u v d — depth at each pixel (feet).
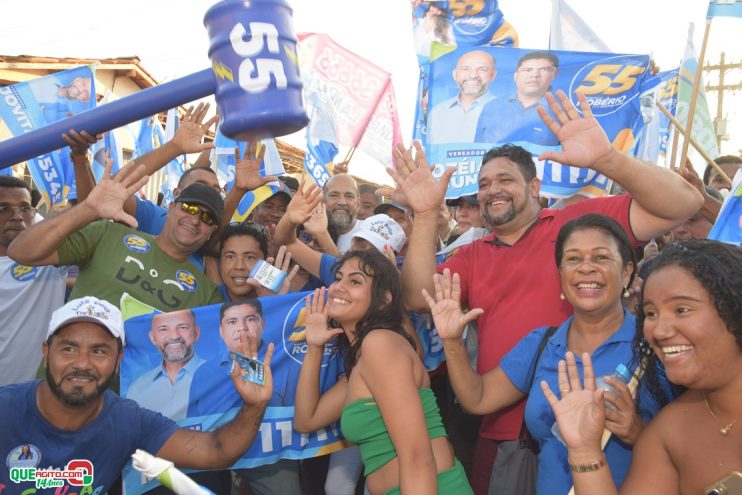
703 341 6.35
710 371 6.39
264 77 5.50
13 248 11.33
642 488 6.95
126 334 12.23
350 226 18.24
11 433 9.00
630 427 7.81
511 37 18.90
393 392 8.70
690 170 14.88
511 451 10.16
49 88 21.47
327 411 11.46
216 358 12.47
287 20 5.75
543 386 7.40
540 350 9.70
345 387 11.57
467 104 15.51
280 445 12.42
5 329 14.87
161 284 12.85
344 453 13.56
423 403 9.22
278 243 14.53
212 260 15.21
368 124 19.92
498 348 11.32
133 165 11.03
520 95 15.28
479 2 18.80
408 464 8.45
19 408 9.06
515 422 10.72
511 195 11.64
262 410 10.21
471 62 15.52
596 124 10.15
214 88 6.04
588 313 8.96
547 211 11.84
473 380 9.94
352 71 19.94
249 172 14.75
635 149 18.97
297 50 5.86
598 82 15.15
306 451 12.54
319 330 11.44
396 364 8.84
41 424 9.10
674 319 6.49
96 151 22.20
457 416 15.12
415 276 11.48
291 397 12.58
